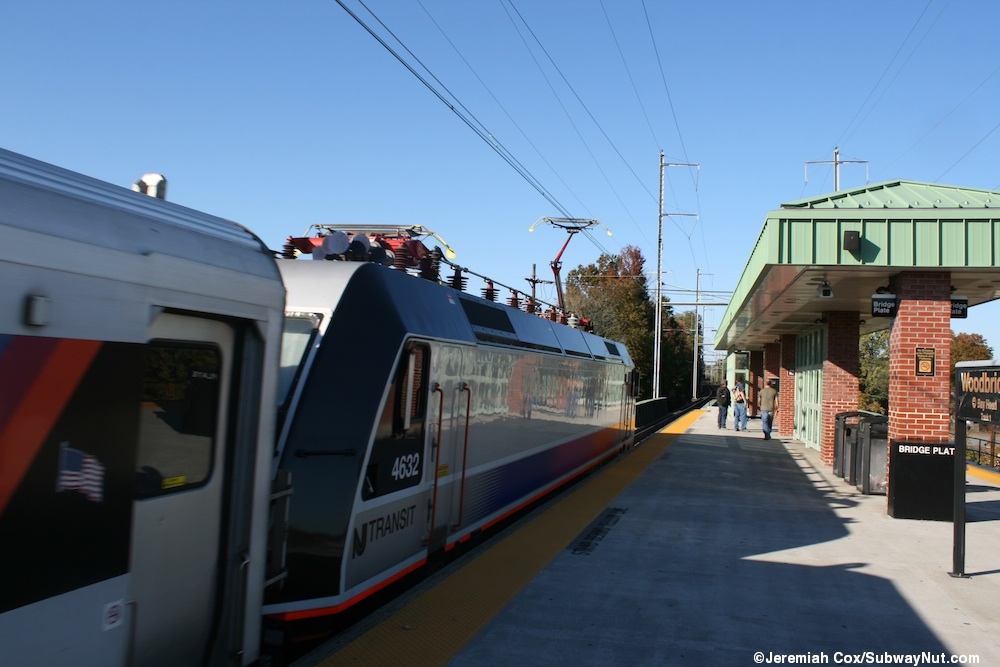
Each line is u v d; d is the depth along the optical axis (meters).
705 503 11.73
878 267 10.69
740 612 6.45
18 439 2.77
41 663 2.84
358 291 6.03
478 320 8.35
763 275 12.01
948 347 10.94
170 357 3.57
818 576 7.63
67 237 3.01
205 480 3.79
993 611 6.61
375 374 5.79
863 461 12.98
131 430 3.23
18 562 2.75
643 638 5.75
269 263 4.22
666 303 48.56
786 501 12.14
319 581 5.19
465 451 7.73
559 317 14.11
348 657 5.14
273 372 4.15
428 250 7.82
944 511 10.68
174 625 3.59
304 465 5.23
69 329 2.97
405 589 7.51
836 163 34.94
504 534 9.05
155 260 3.39
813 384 21.09
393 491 6.09
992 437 19.64
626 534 9.34
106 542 3.11
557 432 11.79
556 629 5.88
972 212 10.23
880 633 6.02
